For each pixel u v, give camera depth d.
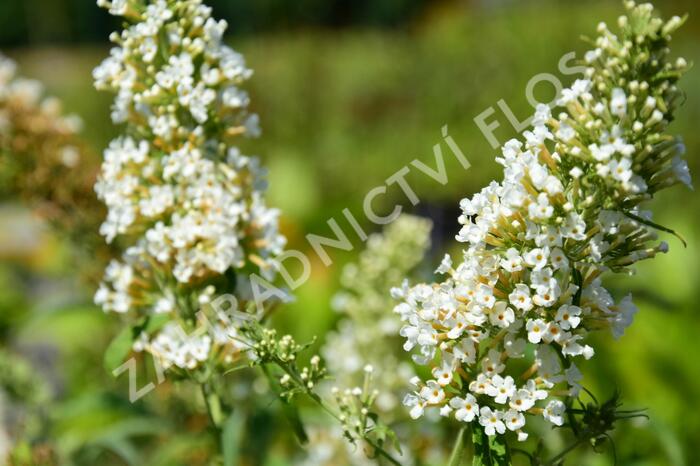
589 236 0.49
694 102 2.13
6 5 6.56
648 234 0.49
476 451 0.50
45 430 0.75
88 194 0.76
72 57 5.30
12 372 0.75
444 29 3.00
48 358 1.07
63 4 6.06
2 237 1.62
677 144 0.48
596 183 0.49
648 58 0.48
